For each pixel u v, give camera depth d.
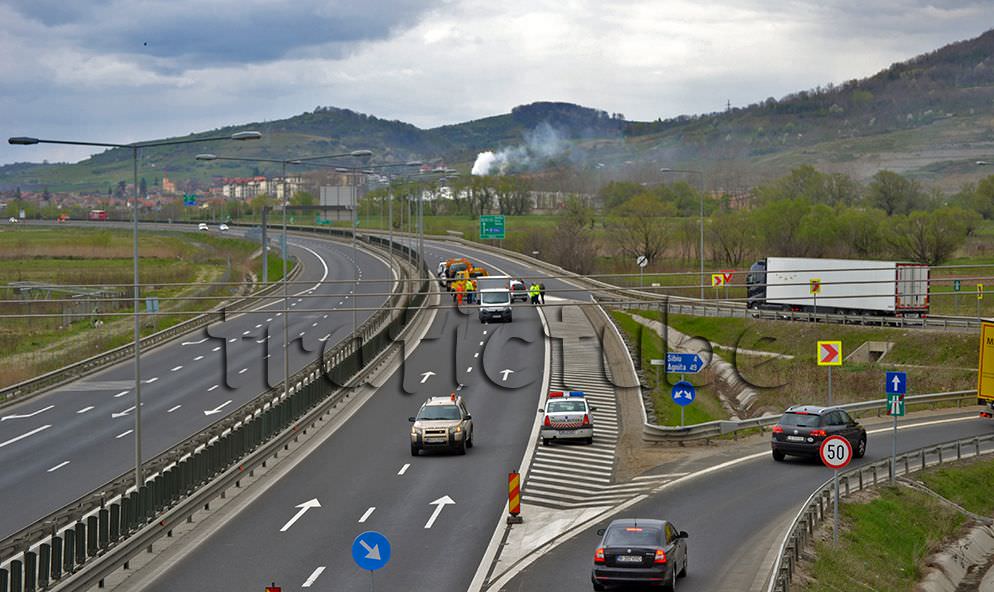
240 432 46.31
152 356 85.88
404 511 39.44
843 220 135.50
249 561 32.72
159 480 36.78
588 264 142.38
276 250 177.00
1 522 38.44
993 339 58.28
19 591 26.55
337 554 33.47
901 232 128.62
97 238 196.00
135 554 32.41
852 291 88.69
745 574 30.27
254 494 42.59
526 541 35.19
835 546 36.47
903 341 80.19
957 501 48.53
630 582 27.44
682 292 119.69
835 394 74.75
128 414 62.16
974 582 41.59
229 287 127.69
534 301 107.56
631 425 58.62
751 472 47.19
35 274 135.00
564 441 53.88
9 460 50.50
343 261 159.88
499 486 43.66
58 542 28.83
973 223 133.25
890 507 44.03
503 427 57.25
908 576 38.69
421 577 30.83
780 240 139.88
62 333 101.44
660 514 38.84
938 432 58.62
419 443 49.38
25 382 69.69
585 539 35.16
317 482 44.59
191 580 30.66
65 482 45.22
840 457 36.03
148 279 134.25
